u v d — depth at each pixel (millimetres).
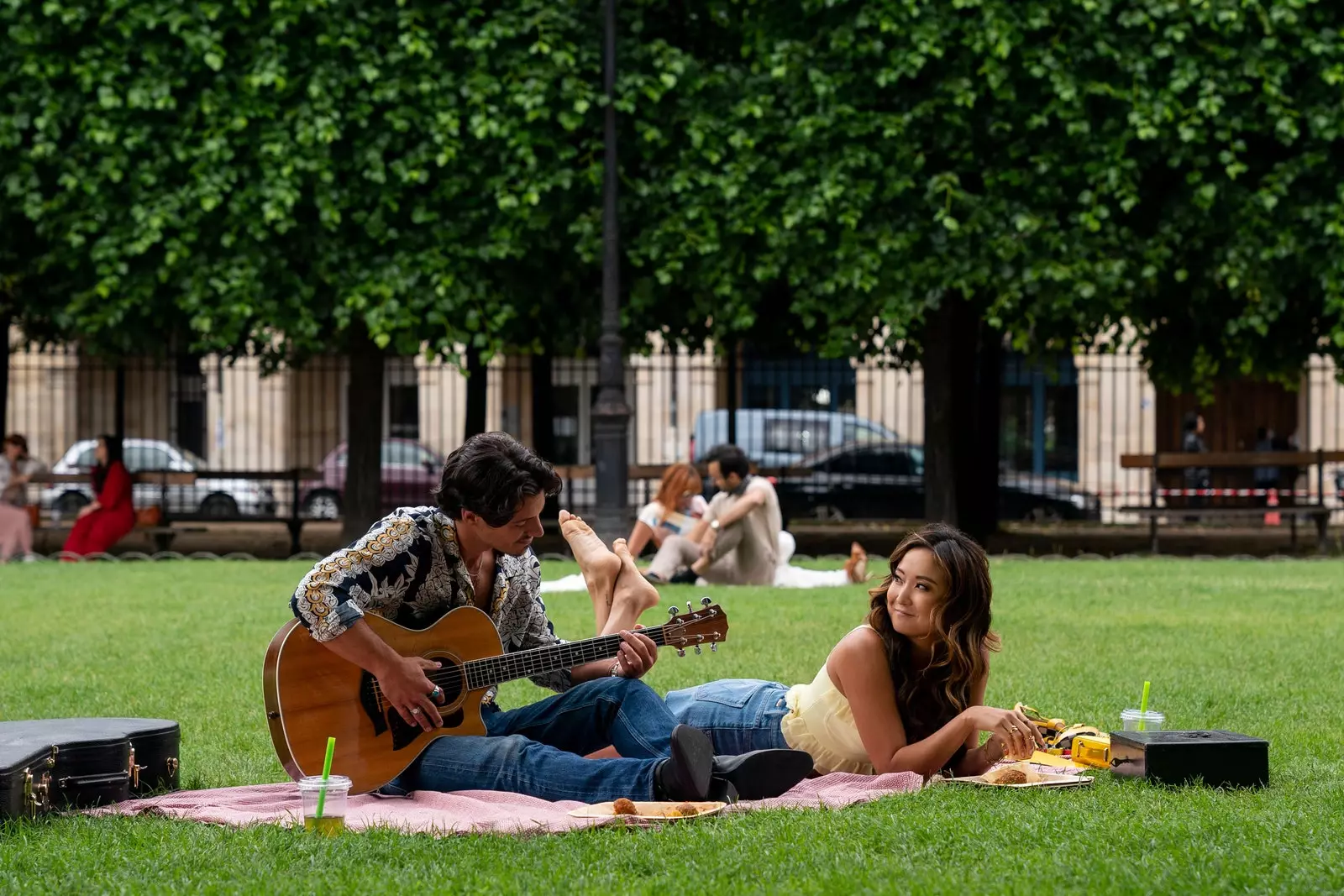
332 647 4727
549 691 7805
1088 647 9086
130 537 23047
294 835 4273
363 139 16531
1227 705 7000
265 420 34969
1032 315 18062
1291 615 10812
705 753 4547
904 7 16047
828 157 16391
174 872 3932
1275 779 5121
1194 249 17000
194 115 16453
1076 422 32094
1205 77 16094
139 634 10094
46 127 16578
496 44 16656
